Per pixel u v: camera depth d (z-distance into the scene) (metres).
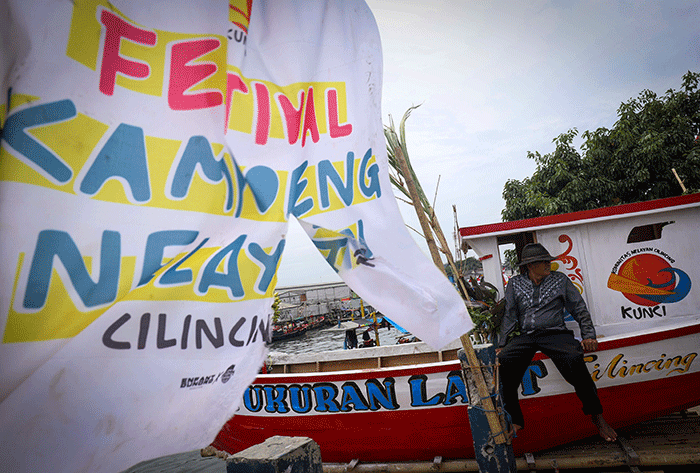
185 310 1.36
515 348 4.17
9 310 1.05
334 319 50.91
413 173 3.39
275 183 1.67
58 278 1.13
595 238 4.76
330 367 6.90
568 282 4.17
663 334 4.20
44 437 1.06
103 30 1.31
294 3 1.91
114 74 1.32
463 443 4.57
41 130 1.15
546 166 16.27
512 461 3.55
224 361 1.41
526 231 4.85
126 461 1.17
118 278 1.24
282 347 33.66
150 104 1.38
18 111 1.12
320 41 1.95
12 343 1.05
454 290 1.79
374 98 2.01
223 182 1.52
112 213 1.25
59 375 1.10
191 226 1.41
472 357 3.52
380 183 1.93
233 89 1.62
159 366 1.27
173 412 1.27
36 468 1.04
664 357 4.22
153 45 1.42
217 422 1.34
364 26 2.05
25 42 1.15
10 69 1.14
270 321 1.57
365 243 1.84
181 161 1.42
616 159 14.39
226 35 1.61
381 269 1.81
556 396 4.36
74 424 1.11
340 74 1.97
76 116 1.22
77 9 1.25
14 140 1.10
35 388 1.06
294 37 1.87
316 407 5.17
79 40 1.25
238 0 1.69
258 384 5.54
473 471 4.54
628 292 4.65
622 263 4.68
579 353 3.93
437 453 4.70
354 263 1.83
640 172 13.55
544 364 4.38
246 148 1.62
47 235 1.12
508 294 4.35
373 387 4.87
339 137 1.92
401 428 4.77
